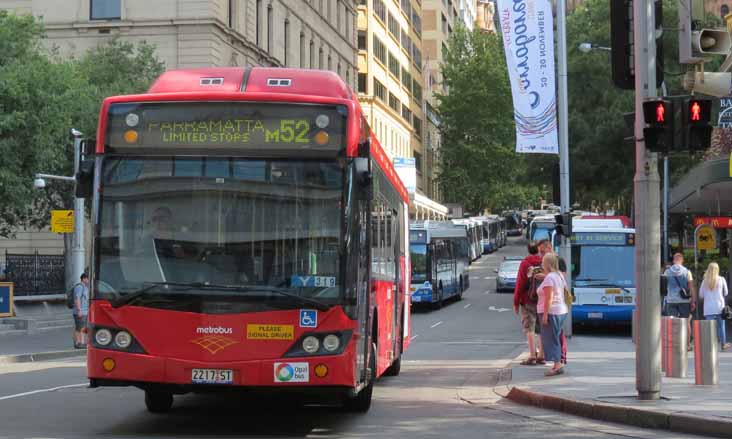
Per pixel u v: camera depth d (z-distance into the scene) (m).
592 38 53.53
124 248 11.26
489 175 111.38
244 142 11.36
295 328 11.05
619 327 34.03
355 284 11.20
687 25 13.34
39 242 53.81
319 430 11.99
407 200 20.50
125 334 11.11
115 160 11.41
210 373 11.01
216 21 52.78
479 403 14.81
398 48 104.56
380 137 94.12
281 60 64.31
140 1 53.03
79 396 15.45
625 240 30.41
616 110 52.00
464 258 53.47
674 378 16.22
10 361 24.45
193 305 11.07
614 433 11.81
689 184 33.25
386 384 17.55
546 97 27.83
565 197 27.70
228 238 11.21
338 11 79.75
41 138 37.44
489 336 30.75
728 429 11.31
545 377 16.92
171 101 11.45
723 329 24.03
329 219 11.25
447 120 112.81
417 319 38.81
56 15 53.78
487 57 110.88
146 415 13.22
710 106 12.92
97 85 47.78
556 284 17.19
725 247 43.00
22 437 11.05
